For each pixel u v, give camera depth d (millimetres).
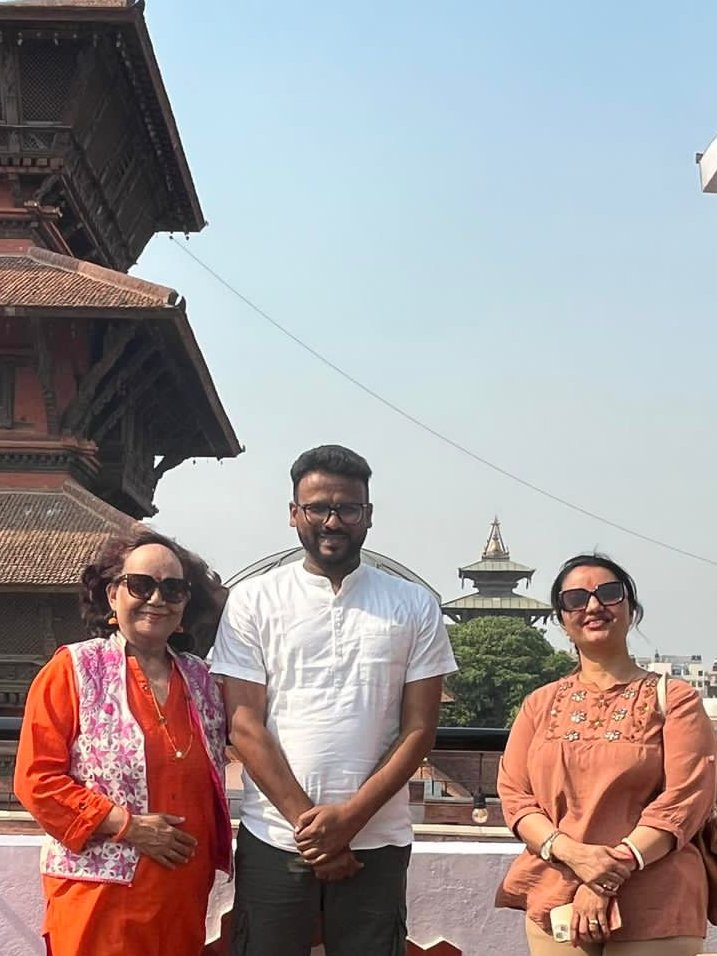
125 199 17188
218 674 2754
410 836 2795
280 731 2695
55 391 13297
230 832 2756
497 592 59469
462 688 41094
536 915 2658
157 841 2559
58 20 13250
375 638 2719
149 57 13977
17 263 13664
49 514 12641
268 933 2678
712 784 2578
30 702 2648
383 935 2689
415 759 2691
